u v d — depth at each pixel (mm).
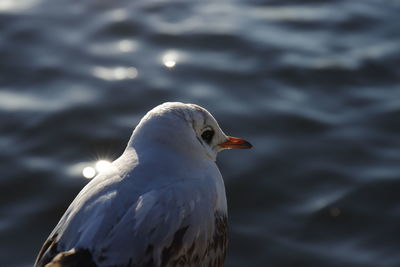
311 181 15445
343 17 21172
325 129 16750
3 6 21422
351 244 14141
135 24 20469
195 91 17891
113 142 16344
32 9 21328
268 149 16156
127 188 7070
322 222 14516
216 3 21906
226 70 18609
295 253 13898
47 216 14703
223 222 7887
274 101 17609
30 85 18250
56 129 16719
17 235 14312
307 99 17719
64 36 20094
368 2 22078
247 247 14047
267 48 19484
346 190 15211
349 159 15984
